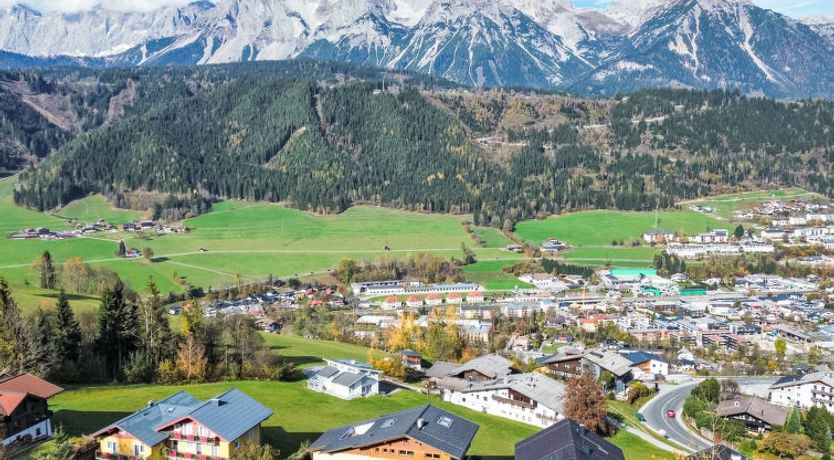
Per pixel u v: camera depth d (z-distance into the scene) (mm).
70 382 150500
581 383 156000
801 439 150375
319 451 106875
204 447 101312
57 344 153375
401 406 155625
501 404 162125
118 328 162625
